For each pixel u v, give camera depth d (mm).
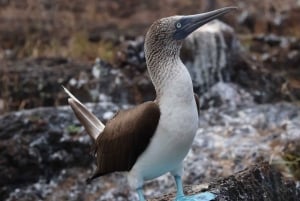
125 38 21672
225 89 16594
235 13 24281
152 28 9141
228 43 16953
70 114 14703
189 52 16625
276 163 13508
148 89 16516
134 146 9008
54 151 14266
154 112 8820
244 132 14547
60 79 17266
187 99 8789
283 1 25266
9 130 14320
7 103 17359
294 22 23906
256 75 17172
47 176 14164
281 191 10758
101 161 9523
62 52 21047
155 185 13516
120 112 9523
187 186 10188
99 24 24719
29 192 13898
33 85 17344
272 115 14938
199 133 14547
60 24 24156
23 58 20406
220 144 14219
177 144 8836
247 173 10398
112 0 26719
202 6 26188
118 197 13609
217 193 9812
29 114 14633
